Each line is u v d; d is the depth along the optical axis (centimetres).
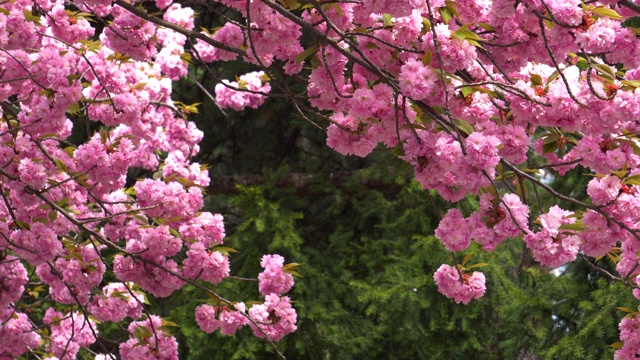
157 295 617
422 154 435
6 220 631
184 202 614
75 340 752
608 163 445
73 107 568
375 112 454
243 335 1105
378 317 1175
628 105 424
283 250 1185
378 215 1220
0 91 570
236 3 486
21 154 575
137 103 642
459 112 453
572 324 988
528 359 1051
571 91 433
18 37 563
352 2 455
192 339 1109
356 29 445
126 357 632
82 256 623
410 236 1173
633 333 561
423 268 1177
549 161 508
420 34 448
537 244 445
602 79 436
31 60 568
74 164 636
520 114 448
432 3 443
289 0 460
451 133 419
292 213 1195
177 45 805
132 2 625
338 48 446
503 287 1061
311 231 1277
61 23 633
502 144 419
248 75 899
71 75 545
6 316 672
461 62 432
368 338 1141
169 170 771
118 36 600
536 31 439
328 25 441
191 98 1284
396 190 1259
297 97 504
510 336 1019
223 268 611
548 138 465
